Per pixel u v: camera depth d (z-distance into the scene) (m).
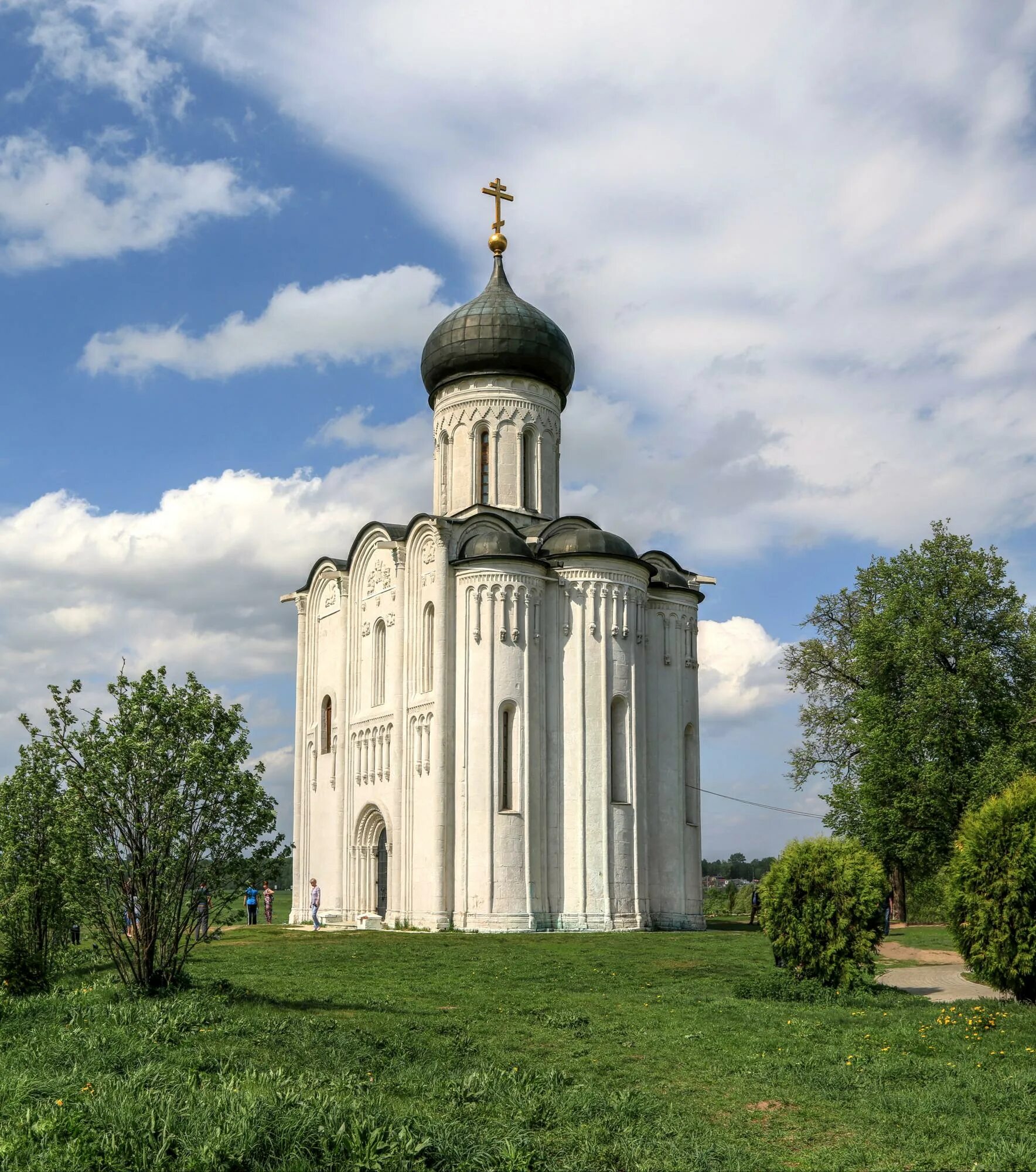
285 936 38.31
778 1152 11.74
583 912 40.09
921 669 43.91
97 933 19.48
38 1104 11.80
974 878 21.84
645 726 42.94
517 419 48.09
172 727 19.80
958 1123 12.66
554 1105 13.21
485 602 41.12
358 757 47.06
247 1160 10.59
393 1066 15.09
